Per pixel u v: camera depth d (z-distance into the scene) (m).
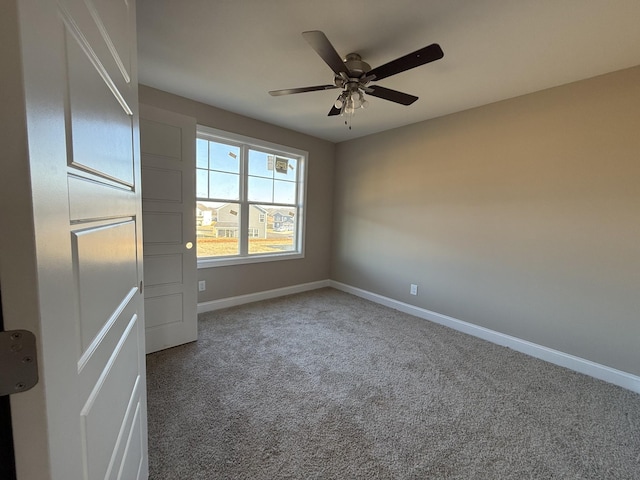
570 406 1.88
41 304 0.40
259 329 2.95
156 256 2.37
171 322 2.49
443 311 3.25
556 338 2.45
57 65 0.44
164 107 2.79
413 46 1.91
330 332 2.93
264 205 3.90
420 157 3.40
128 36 0.91
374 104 2.84
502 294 2.77
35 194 0.39
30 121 0.37
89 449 0.57
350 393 1.95
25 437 0.40
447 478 1.35
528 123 2.55
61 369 0.45
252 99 2.90
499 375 2.23
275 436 1.55
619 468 1.43
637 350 2.09
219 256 3.50
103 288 0.67
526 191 2.58
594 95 2.20
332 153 4.48
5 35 0.35
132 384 0.98
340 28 1.75
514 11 1.56
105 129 0.68
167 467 1.34
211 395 1.88
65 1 0.47
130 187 0.95
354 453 1.47
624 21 1.60
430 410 1.81
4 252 0.37
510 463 1.44
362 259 4.17
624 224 2.12
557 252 2.43
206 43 1.95
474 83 2.37
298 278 4.31
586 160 2.26
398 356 2.48
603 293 2.22
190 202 2.53
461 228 3.06
